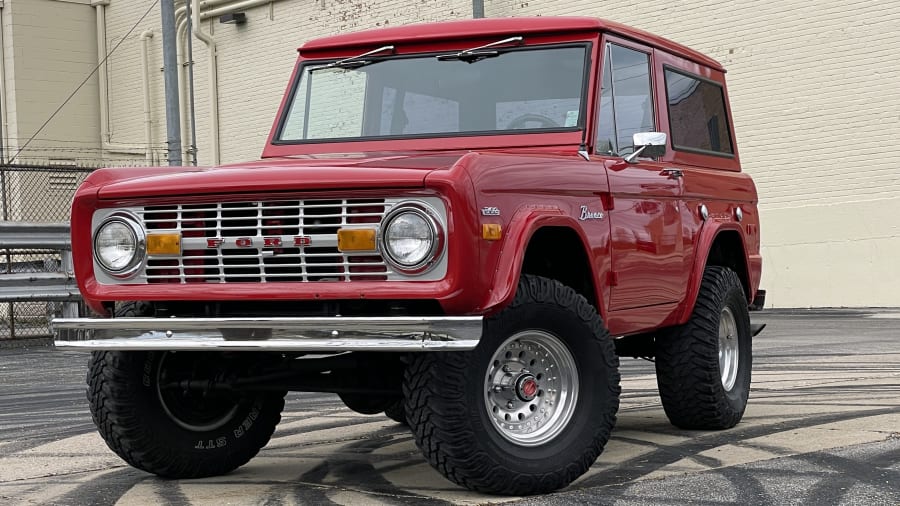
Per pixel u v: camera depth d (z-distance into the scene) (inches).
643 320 214.2
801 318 586.2
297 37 924.0
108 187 184.2
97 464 217.9
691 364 235.8
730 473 190.7
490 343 171.2
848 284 655.1
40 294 487.5
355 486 188.7
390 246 166.2
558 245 195.9
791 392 302.4
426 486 187.2
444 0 836.0
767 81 683.4
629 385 326.3
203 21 981.8
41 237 489.4
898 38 633.0
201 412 201.3
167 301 184.4
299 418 276.8
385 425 262.7
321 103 231.3
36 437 255.8
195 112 990.4
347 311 176.6
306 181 169.5
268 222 174.1
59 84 991.0
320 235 170.1
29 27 974.4
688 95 253.0
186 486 193.3
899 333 486.3
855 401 277.9
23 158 961.5
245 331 167.9
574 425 181.5
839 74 655.1
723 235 255.9
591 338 184.1
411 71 224.4
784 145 677.9
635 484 183.2
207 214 178.5
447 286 164.1
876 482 181.5
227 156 971.9
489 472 170.9
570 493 178.1
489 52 219.5
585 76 212.5
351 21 892.0
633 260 207.2
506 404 177.6
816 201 666.8
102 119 1015.0
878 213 642.8
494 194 171.0
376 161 177.8
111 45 1014.4
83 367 420.8
